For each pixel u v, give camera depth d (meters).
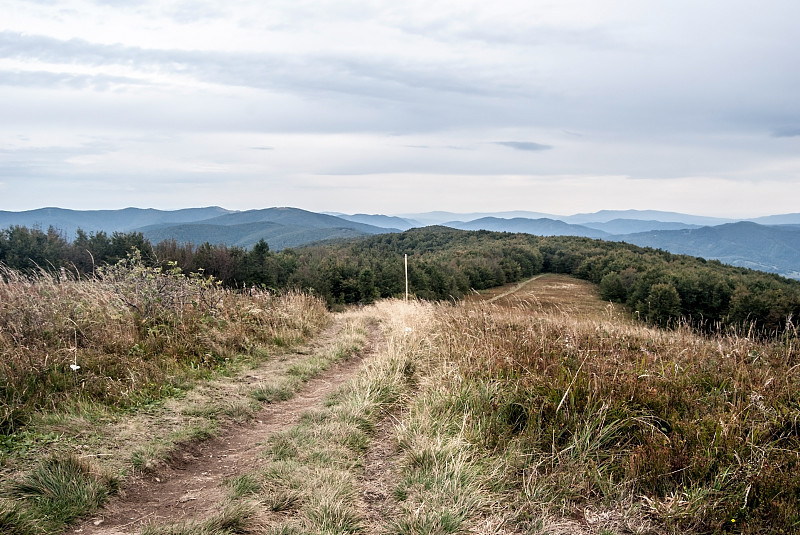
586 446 3.90
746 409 4.10
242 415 5.43
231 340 8.49
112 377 5.77
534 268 86.12
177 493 3.61
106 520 3.09
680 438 3.79
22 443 3.88
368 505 3.43
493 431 4.41
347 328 12.91
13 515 2.80
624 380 4.76
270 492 3.46
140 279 9.47
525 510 3.29
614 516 3.19
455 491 3.44
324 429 4.70
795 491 3.11
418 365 7.08
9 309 6.64
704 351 6.07
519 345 6.55
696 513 3.01
